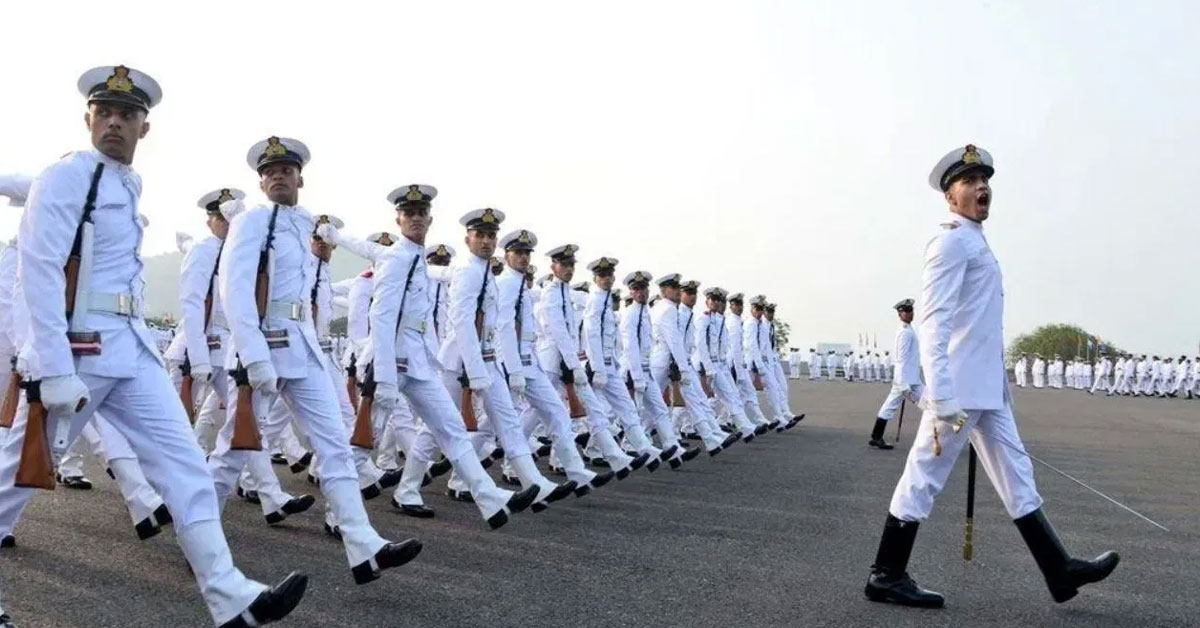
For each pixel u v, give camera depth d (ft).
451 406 22.17
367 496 26.17
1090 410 85.81
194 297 24.43
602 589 17.40
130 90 13.73
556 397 28.09
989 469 17.29
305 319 18.20
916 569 19.43
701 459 39.68
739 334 53.31
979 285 16.80
